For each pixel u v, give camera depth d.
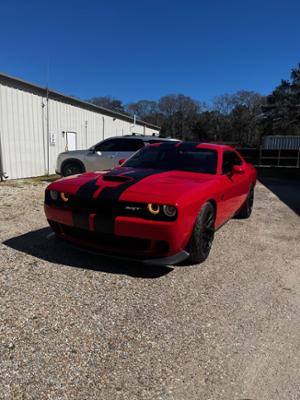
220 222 4.32
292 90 35.06
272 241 4.82
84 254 3.82
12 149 11.23
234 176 4.66
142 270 3.49
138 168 4.30
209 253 4.07
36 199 7.31
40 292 2.91
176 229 3.07
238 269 3.69
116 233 3.19
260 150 26.97
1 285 3.00
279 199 8.88
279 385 1.96
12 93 11.05
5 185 9.54
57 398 1.79
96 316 2.58
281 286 3.31
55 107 13.55
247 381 1.98
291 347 2.32
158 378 1.97
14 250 3.88
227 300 2.96
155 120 76.44
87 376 1.95
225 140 73.94
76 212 3.36
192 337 2.38
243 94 73.12
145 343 2.29
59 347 2.20
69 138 14.86
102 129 18.75
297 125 40.16
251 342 2.36
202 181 3.79
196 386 1.92
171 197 3.13
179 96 76.75
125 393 1.84
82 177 3.87
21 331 2.34
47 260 3.62
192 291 3.10
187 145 4.85
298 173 19.52
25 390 1.83
